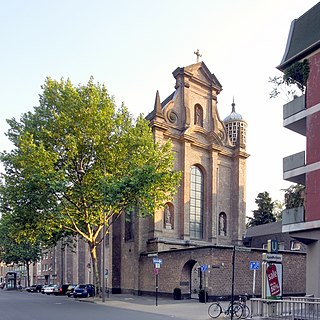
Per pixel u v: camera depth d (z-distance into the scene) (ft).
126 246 139.95
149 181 98.02
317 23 77.05
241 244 151.53
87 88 106.52
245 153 157.69
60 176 97.76
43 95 107.55
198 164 147.13
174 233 136.05
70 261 217.77
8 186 104.42
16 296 141.59
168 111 141.79
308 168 73.87
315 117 73.82
